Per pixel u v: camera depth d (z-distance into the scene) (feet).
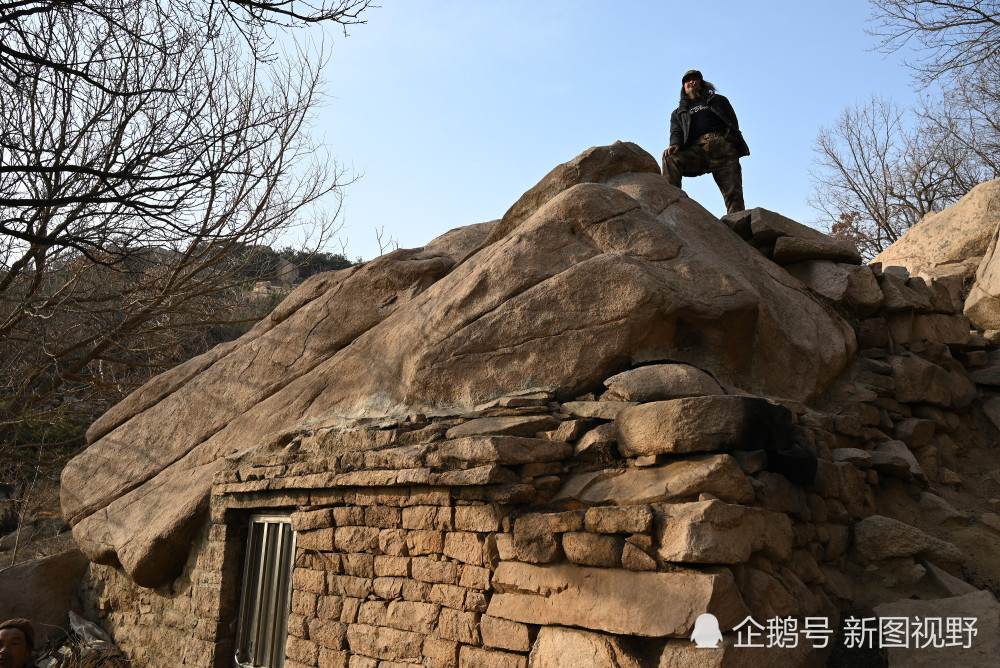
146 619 24.54
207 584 22.04
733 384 18.37
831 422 18.63
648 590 12.61
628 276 17.34
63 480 29.25
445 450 15.80
